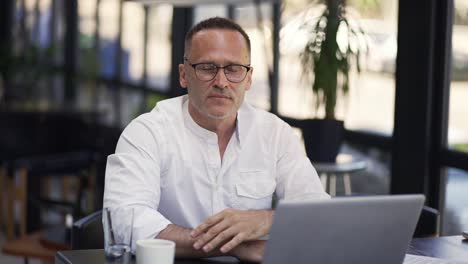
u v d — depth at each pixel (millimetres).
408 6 3975
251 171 2369
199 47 2137
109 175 2193
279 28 5023
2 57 7969
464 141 3764
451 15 3846
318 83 4020
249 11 5367
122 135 2293
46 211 6152
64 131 6660
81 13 8719
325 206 1624
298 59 4375
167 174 2309
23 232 5172
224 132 2346
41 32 9766
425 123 3928
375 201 1679
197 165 2318
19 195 5191
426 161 3943
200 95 2156
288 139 2449
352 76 4547
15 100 7355
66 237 3617
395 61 4164
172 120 2326
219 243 1943
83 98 8703
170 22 6449
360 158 4531
